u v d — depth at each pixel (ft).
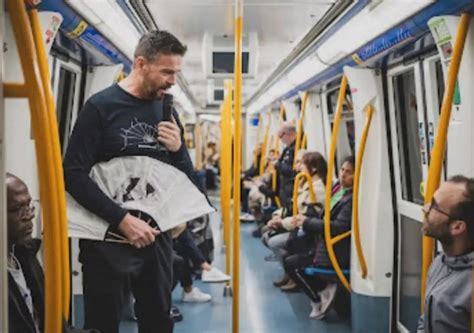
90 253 6.84
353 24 11.68
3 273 3.64
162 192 7.00
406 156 13.35
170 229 7.30
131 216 6.66
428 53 10.95
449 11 7.74
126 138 6.86
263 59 22.13
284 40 17.43
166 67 6.72
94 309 6.88
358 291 13.93
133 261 6.86
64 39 10.02
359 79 13.33
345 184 15.06
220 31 16.28
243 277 20.58
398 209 13.52
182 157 7.35
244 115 48.37
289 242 16.88
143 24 13.80
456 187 7.16
